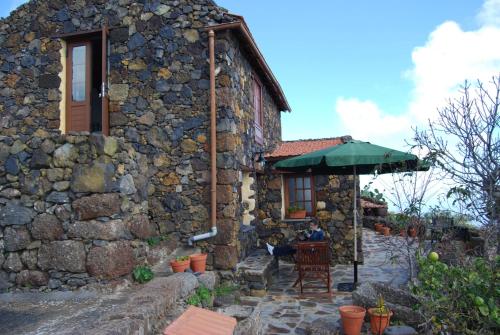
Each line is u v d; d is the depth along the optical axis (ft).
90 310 12.43
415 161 17.57
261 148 29.94
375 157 18.35
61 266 14.48
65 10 24.02
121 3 23.35
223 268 21.06
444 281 11.29
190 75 22.27
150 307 11.64
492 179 11.58
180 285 14.37
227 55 22.00
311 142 33.58
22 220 15.11
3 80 24.39
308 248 20.43
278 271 25.50
